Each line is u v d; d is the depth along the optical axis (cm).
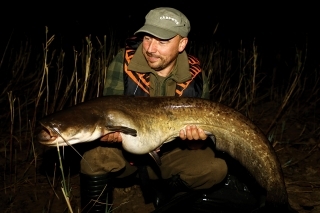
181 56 133
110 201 131
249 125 120
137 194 152
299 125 218
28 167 156
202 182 134
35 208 138
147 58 125
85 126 106
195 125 119
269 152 119
